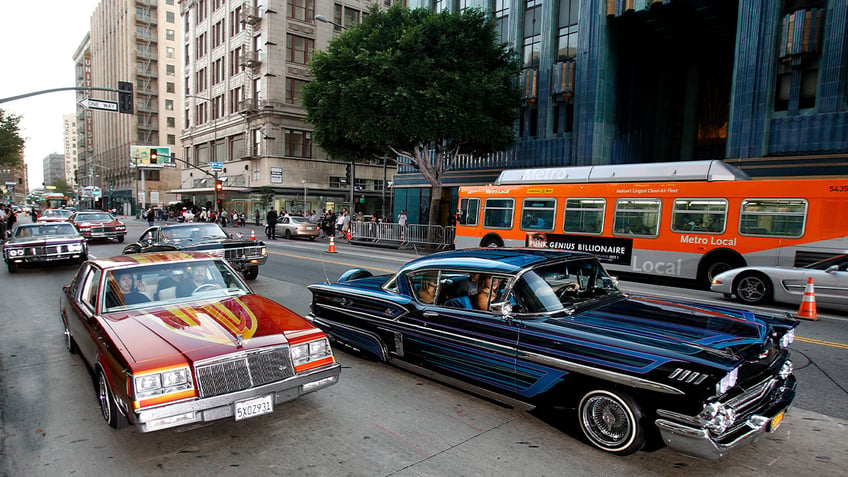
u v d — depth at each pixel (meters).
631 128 22.92
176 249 10.85
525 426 4.12
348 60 19.42
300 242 26.95
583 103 21.30
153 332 3.95
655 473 3.36
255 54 44.59
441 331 4.64
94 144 106.19
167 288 4.93
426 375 4.88
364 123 19.06
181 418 3.39
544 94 22.98
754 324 3.88
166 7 82.00
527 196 15.16
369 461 3.57
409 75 18.59
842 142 15.16
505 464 3.50
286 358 3.87
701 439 3.03
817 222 10.06
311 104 21.23
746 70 16.89
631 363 3.37
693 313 4.21
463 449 3.73
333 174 47.25
